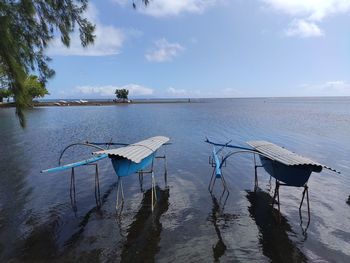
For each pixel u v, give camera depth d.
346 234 8.48
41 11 7.73
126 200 11.20
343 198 11.24
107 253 7.49
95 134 30.14
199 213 9.98
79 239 8.20
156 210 10.23
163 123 41.59
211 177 14.14
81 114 61.94
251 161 17.25
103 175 14.48
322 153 19.64
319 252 7.55
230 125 38.34
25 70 6.91
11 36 6.41
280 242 8.05
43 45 8.08
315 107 97.81
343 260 7.18
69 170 15.38
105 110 78.00
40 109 84.12
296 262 7.12
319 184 12.90
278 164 10.30
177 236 8.38
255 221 9.37
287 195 11.62
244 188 12.58
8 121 43.34
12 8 6.88
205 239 8.21
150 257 7.31
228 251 7.61
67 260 7.19
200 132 31.28
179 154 19.41
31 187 12.70
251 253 7.52
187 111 73.31
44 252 7.55
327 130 31.88
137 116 55.66
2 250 7.65
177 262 7.11
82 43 8.47
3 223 9.20
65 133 31.11
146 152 11.16
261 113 64.50
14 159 18.20
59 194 11.86
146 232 8.62
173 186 12.84
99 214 9.91
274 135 28.48
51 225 9.08
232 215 9.83
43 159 18.17
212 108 91.50
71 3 8.08
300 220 9.40
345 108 88.19
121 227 8.95
